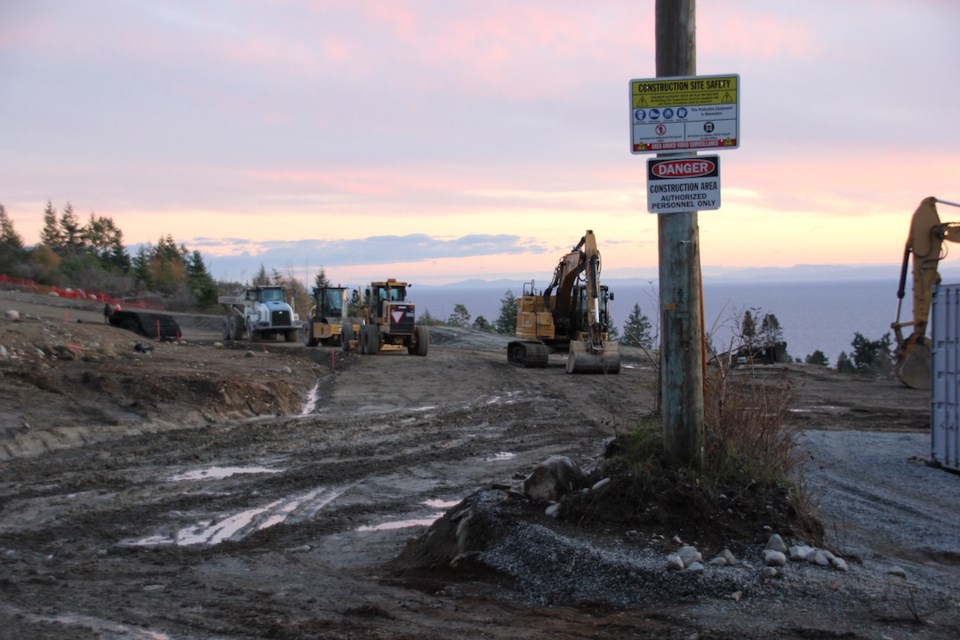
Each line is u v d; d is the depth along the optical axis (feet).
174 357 84.89
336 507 36.52
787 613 18.80
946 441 40.65
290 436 54.03
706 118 23.40
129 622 19.83
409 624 19.01
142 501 37.27
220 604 21.59
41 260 293.64
